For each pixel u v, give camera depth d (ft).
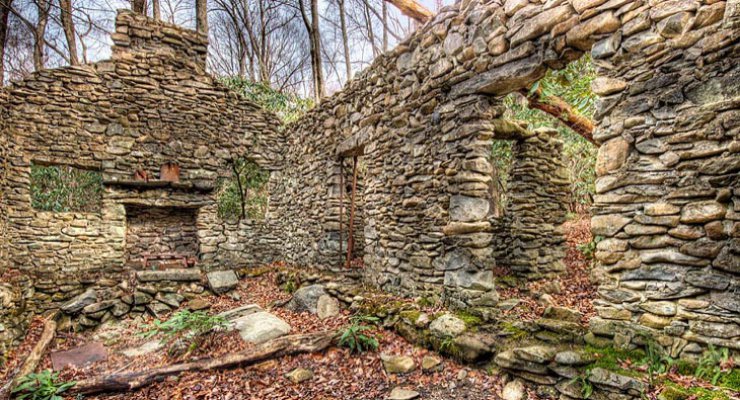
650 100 8.73
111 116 26.20
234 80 37.42
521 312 12.82
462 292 13.47
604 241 9.58
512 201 20.44
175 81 28.22
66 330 17.25
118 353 14.74
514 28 11.89
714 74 7.80
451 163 14.19
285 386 10.91
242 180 33.71
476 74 13.24
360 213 25.53
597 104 9.71
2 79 34.06
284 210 30.32
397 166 17.30
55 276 22.61
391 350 12.48
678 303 8.29
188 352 13.28
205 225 28.17
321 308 16.79
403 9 17.49
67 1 38.86
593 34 9.82
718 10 7.73
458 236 13.80
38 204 29.07
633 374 8.24
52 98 24.70
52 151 24.48
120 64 26.71
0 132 22.22
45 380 11.05
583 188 26.43
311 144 26.35
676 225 8.34
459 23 13.87
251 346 13.57
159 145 27.45
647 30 8.82
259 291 23.02
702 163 7.96
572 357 9.11
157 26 27.91
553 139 20.85
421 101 15.79
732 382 7.24
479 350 10.72
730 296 7.57
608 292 9.52
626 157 9.14
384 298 16.10
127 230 26.99
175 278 22.13
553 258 20.29
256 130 30.81
